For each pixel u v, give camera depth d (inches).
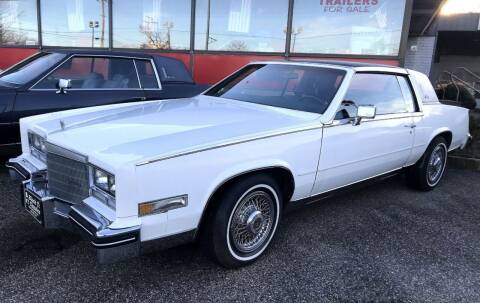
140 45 378.9
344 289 115.4
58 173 110.2
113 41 385.4
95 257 123.7
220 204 113.5
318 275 121.6
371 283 119.3
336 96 144.5
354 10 315.0
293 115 139.1
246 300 107.9
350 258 133.0
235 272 120.6
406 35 304.8
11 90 190.4
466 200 199.0
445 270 129.6
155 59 239.1
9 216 148.6
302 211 171.3
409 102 183.6
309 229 153.5
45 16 397.7
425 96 197.0
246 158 115.3
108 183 97.2
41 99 195.9
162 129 115.0
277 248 136.6
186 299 106.9
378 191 205.0
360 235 150.9
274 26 335.6
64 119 130.0
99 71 220.7
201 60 360.2
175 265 122.0
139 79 229.6
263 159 119.3
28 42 408.2
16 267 116.7
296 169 130.0
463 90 467.5
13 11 404.2
